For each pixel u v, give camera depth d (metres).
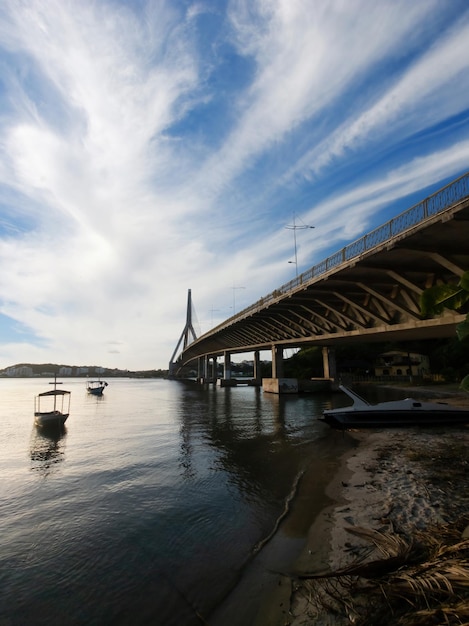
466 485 9.32
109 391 90.31
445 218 13.04
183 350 129.00
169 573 6.05
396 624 4.12
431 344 73.38
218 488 10.57
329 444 16.38
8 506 9.71
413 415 18.95
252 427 22.73
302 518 7.97
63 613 5.11
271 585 5.47
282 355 54.56
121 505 9.51
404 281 18.62
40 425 26.41
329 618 4.52
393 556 5.47
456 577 4.44
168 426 25.02
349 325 29.58
